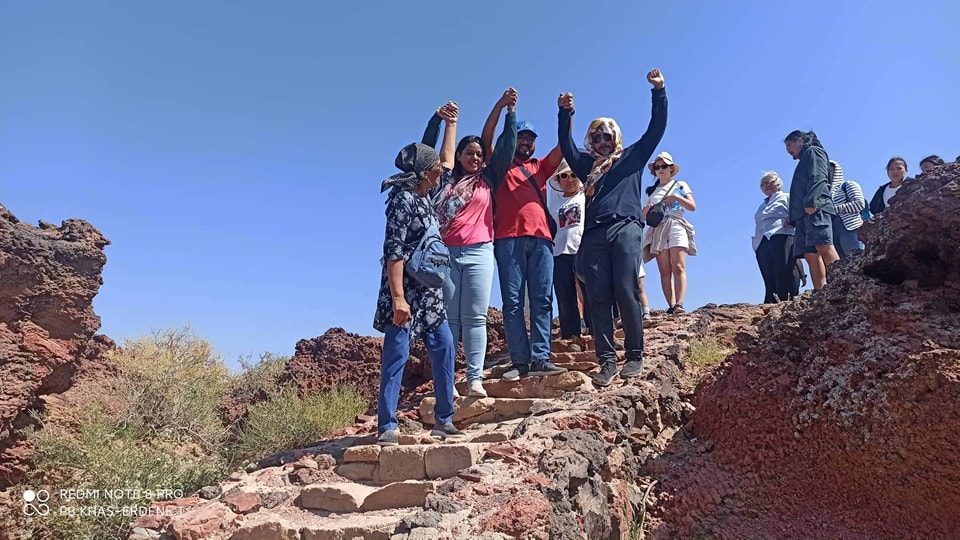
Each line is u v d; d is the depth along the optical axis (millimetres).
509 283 5945
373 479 4668
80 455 7703
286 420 8641
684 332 7008
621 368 5871
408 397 7207
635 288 5594
